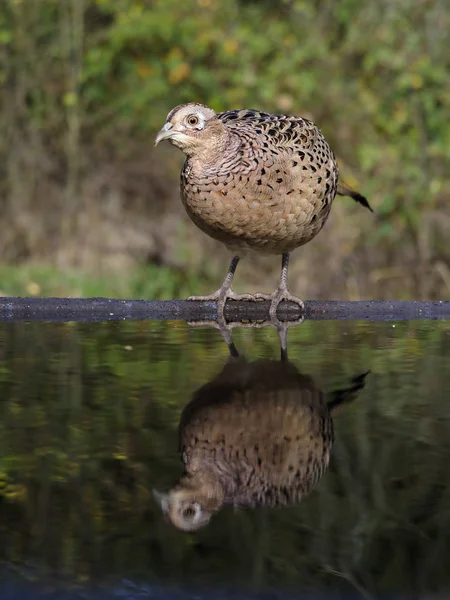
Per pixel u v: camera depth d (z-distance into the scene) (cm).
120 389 446
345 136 1623
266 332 672
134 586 215
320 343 618
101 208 1703
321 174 773
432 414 403
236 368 511
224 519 267
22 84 1711
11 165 1711
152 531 253
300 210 763
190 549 241
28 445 339
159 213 1730
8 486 289
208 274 1611
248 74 1598
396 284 1573
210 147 737
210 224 762
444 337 647
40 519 259
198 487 296
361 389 457
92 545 240
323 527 260
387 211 1551
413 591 220
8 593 210
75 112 1677
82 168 1727
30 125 1719
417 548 246
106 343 602
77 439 349
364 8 1655
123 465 318
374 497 290
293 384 468
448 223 1591
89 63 1702
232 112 815
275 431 374
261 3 1759
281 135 761
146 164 1744
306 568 230
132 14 1655
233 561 233
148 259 1666
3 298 746
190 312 777
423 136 1589
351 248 1559
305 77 1590
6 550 236
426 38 1638
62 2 1705
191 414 397
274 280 1587
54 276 1491
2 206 1706
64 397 424
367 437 363
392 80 1634
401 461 329
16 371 491
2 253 1669
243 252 803
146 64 1677
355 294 1559
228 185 737
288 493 294
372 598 216
